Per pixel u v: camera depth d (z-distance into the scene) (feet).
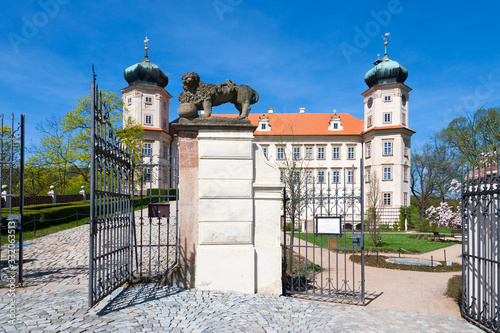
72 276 24.47
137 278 23.85
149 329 15.08
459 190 72.90
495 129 87.40
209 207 22.80
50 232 50.98
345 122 151.33
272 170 23.62
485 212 18.01
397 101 132.16
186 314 17.43
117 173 20.38
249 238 22.90
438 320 19.63
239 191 22.94
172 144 156.35
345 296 23.95
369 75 137.28
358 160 144.46
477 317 19.11
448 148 127.03
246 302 20.22
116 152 20.49
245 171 23.07
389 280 32.32
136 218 66.23
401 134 130.62
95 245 16.76
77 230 53.93
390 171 131.13
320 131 146.10
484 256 18.58
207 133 23.02
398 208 127.24
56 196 87.66
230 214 22.82
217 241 22.71
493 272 18.03
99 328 14.67
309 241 61.21
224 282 22.49
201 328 15.67
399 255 49.75
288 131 145.38
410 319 19.52
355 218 105.50
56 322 15.01
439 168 128.57
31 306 17.06
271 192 23.44
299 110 158.61
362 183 22.45
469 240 20.47
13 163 21.68
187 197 23.07
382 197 129.80
